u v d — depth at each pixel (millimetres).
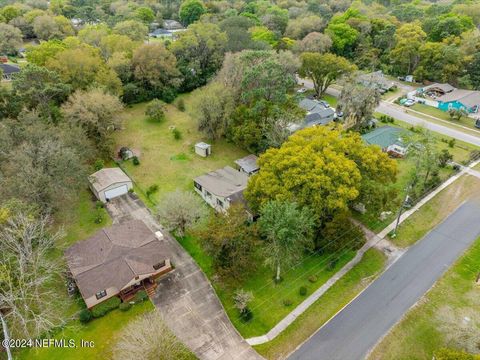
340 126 43594
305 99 65000
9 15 104312
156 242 32688
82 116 46188
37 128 38562
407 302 29828
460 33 85062
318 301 29953
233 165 49062
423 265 33562
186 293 30453
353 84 57500
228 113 50750
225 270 28844
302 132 36531
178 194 35938
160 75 69812
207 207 39906
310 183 31266
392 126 58156
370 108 54719
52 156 35000
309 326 27891
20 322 27297
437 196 43312
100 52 70375
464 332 24000
